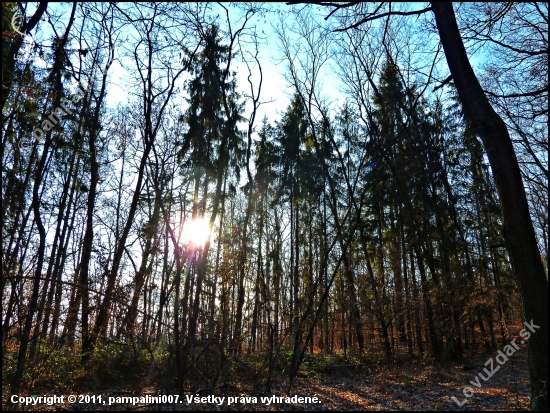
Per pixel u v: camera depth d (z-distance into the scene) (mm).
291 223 20594
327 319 17859
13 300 8367
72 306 9867
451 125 20828
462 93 7039
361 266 18781
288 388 9945
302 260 18359
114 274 10695
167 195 14422
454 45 7203
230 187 17000
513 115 9492
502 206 6410
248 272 10773
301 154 20531
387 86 16375
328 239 17984
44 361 9805
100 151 15555
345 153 19391
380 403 8953
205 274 10008
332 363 15453
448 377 12859
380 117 16141
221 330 9422
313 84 15312
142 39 11109
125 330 9438
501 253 19219
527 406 7770
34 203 10367
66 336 10672
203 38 11734
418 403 8805
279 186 20547
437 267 19328
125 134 16547
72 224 18672
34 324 9219
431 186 18781
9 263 8523
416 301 15727
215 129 14773
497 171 6488
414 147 17500
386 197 19016
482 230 21062
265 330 10922
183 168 15336
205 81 13734
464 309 15734
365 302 15758
